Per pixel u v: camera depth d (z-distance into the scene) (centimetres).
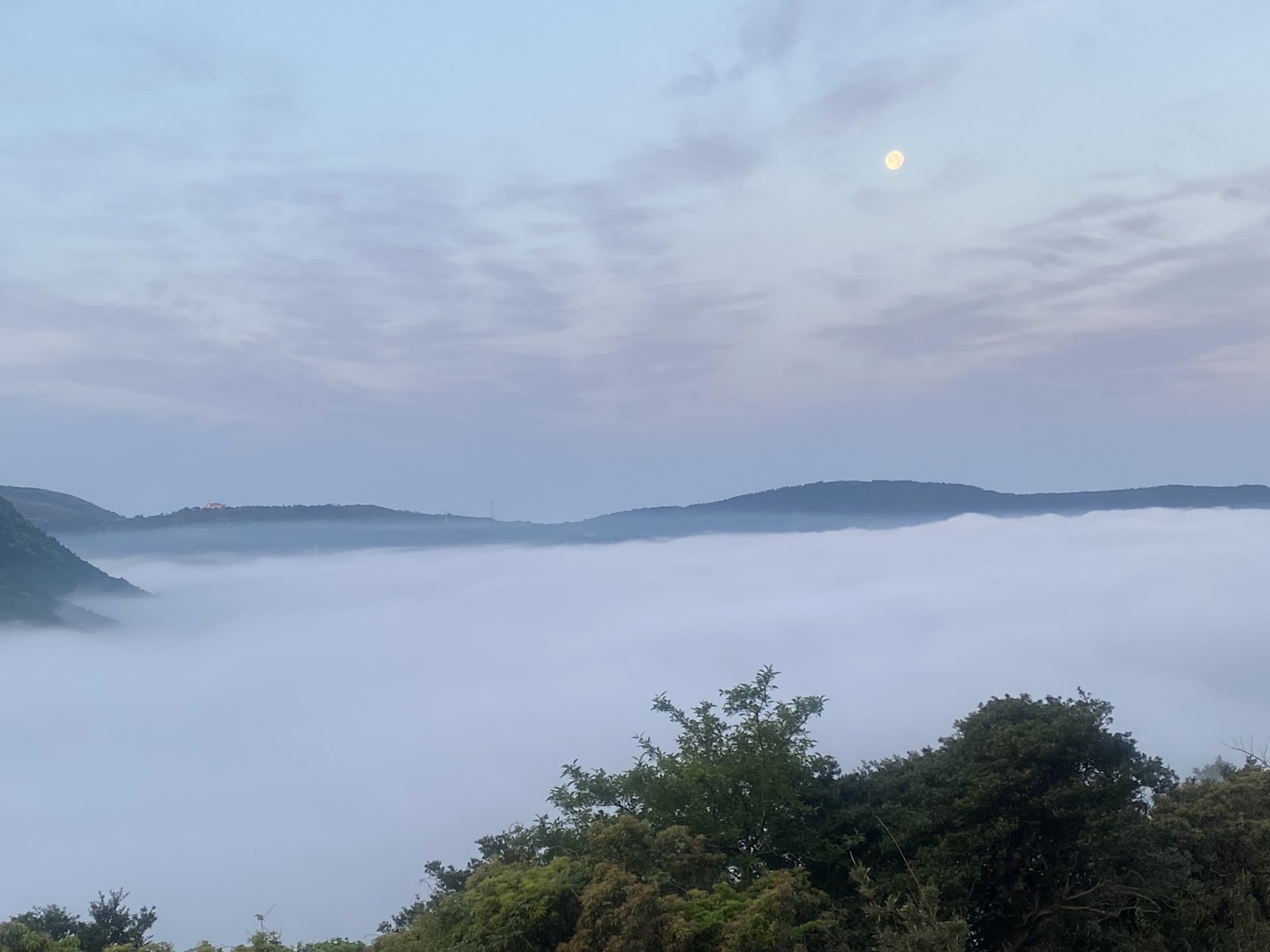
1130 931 1254
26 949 1038
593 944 988
